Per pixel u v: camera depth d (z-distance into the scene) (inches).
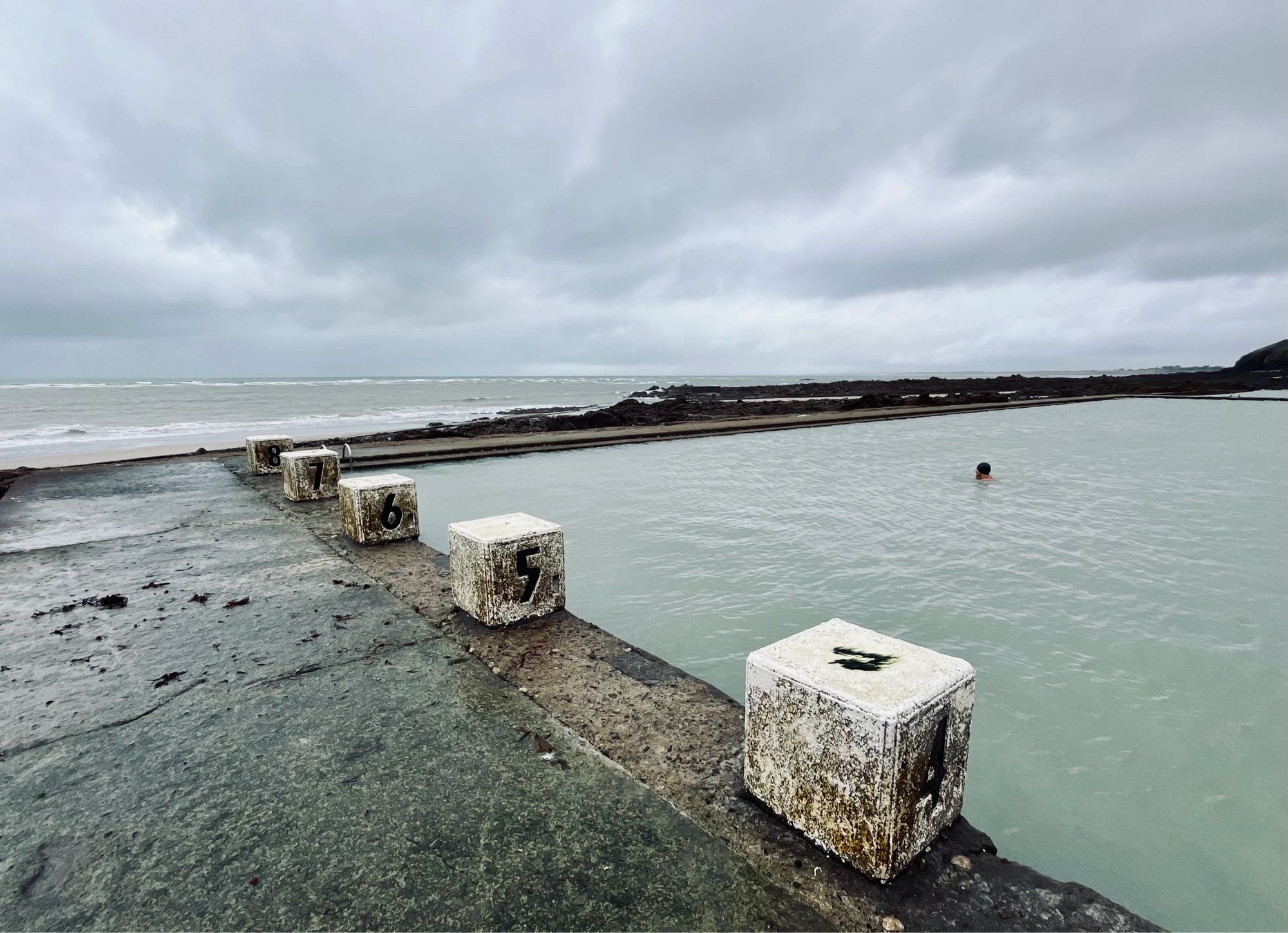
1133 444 698.2
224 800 86.6
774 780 81.8
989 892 70.6
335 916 67.4
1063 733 143.0
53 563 199.9
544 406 1636.3
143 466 420.5
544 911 67.9
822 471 519.2
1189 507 375.6
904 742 68.3
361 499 216.8
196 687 119.2
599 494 420.2
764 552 281.9
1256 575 247.0
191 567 195.9
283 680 121.9
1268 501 391.2
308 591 173.6
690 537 307.6
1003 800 121.2
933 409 1127.0
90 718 108.0
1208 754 135.6
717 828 80.7
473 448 566.3
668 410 1133.7
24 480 362.9
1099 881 101.6
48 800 86.7
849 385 2706.7
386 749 98.4
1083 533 313.3
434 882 71.9
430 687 119.0
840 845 74.0
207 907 68.7
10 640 141.1
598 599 223.5
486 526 155.5
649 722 106.5
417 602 164.4
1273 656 179.2
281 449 390.6
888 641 88.0
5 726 105.4
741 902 69.2
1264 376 2581.2
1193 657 179.2
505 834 79.6
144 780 91.1
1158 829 113.5
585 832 80.0
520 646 136.7
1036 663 175.6
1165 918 94.7
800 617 207.5
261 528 246.8
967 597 224.4
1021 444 703.7
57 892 70.9
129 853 76.8
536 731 103.6
